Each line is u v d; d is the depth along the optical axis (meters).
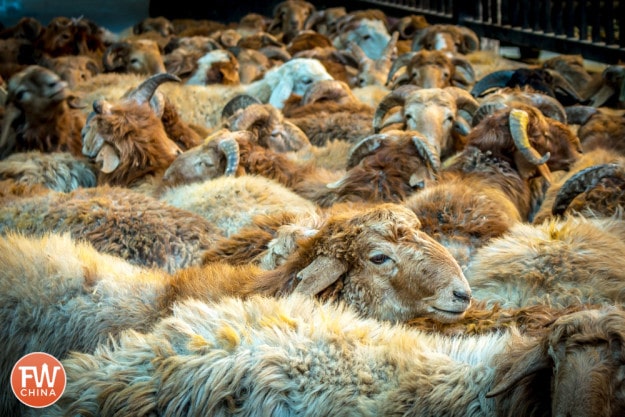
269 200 6.91
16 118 9.27
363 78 14.09
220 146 7.58
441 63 11.82
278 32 19.81
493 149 7.37
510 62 15.27
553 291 5.15
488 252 5.59
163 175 7.93
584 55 14.60
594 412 3.15
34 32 17.25
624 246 5.55
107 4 25.62
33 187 6.96
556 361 3.34
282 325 4.10
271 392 3.85
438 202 6.23
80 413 4.02
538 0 15.47
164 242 6.07
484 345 3.91
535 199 7.61
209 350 4.03
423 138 7.19
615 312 3.40
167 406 3.94
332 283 4.63
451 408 3.66
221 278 4.93
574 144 7.68
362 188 7.07
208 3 23.62
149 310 4.86
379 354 3.98
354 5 21.00
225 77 13.80
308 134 10.38
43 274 4.97
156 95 8.77
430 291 4.53
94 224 6.09
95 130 8.08
